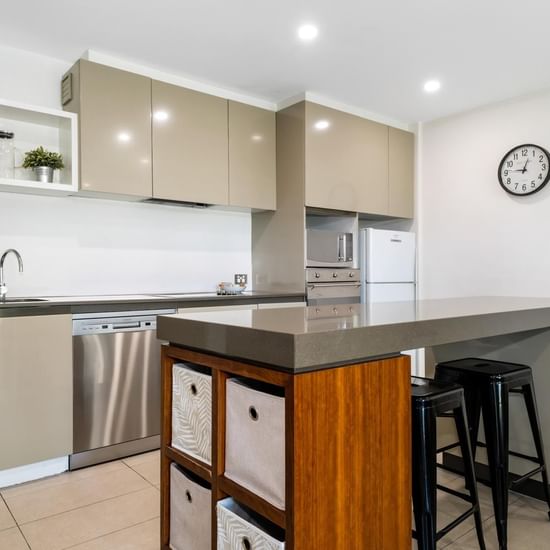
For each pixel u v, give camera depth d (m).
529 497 2.14
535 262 3.54
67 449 2.43
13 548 1.79
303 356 0.94
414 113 4.05
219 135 3.36
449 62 3.05
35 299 2.71
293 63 3.07
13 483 2.33
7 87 2.79
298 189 3.54
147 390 2.71
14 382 2.27
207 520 1.28
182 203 3.42
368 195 3.93
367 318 1.28
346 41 2.76
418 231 4.31
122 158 2.89
